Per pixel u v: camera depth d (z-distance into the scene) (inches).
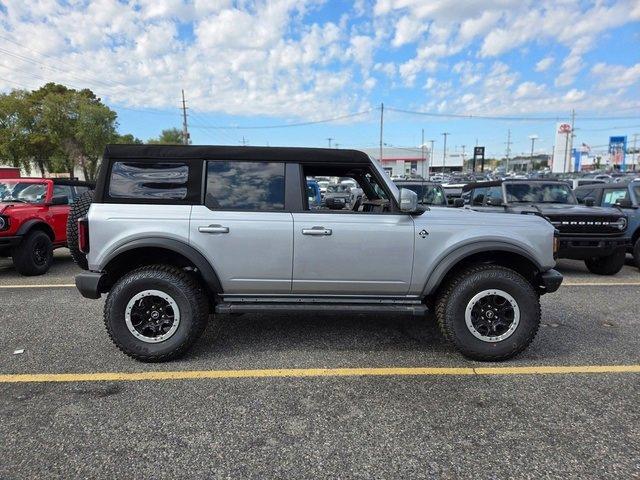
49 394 131.7
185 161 154.3
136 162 153.6
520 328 153.2
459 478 95.4
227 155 155.3
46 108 1758.1
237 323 196.1
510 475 96.3
